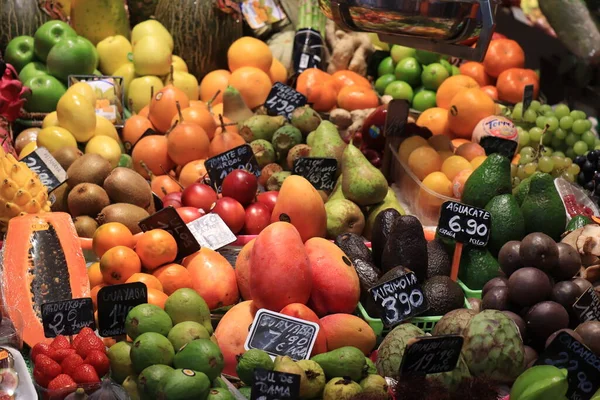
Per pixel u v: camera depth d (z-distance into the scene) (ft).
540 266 7.95
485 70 15.64
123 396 6.27
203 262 8.57
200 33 14.80
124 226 8.72
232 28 15.07
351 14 10.48
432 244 9.12
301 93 13.12
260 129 12.05
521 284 7.75
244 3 15.94
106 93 12.88
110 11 14.37
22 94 12.35
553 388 6.58
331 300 7.98
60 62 13.00
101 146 11.28
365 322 7.76
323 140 11.03
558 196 9.23
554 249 7.95
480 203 9.39
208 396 6.39
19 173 9.24
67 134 11.10
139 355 6.52
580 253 8.71
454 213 8.84
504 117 12.80
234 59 14.40
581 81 16.43
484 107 12.73
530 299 7.73
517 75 15.06
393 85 15.25
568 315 7.70
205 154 11.42
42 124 12.08
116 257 8.09
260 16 16.03
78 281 8.37
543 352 7.29
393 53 15.70
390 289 7.98
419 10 9.72
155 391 6.32
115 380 6.84
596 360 6.99
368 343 7.65
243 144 11.07
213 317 8.39
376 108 12.97
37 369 6.50
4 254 8.46
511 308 7.95
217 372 6.53
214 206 9.74
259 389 6.27
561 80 17.15
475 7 9.54
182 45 14.89
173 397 6.17
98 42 14.53
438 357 6.77
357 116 13.28
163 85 13.92
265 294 7.64
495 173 9.39
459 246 8.81
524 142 12.80
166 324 6.96
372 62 16.21
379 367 7.36
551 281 8.03
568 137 12.64
